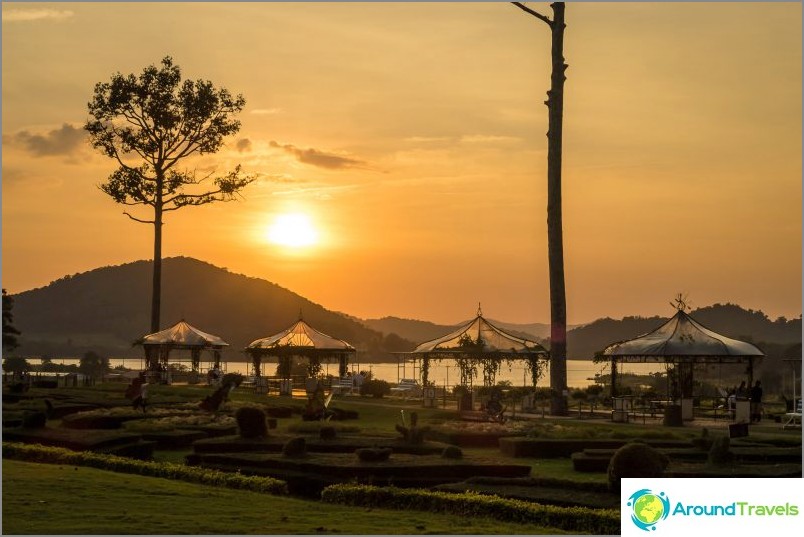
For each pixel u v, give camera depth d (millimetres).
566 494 16984
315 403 35594
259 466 20781
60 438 24156
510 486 17844
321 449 23594
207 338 62344
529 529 14656
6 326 69812
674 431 33562
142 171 63125
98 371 84062
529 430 30547
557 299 43688
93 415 32062
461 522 14977
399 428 24578
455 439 29594
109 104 62219
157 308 63281
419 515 15633
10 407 35250
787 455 23781
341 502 16953
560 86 44094
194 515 14125
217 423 30844
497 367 46250
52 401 38531
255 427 25000
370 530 13664
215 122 64062
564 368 43219
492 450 28953
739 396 41000
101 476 18047
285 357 56344
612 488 17094
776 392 65812
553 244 43906
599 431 30828
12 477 17125
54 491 15695
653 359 45344
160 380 57469
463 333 47219
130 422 30281
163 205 63531
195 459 22188
